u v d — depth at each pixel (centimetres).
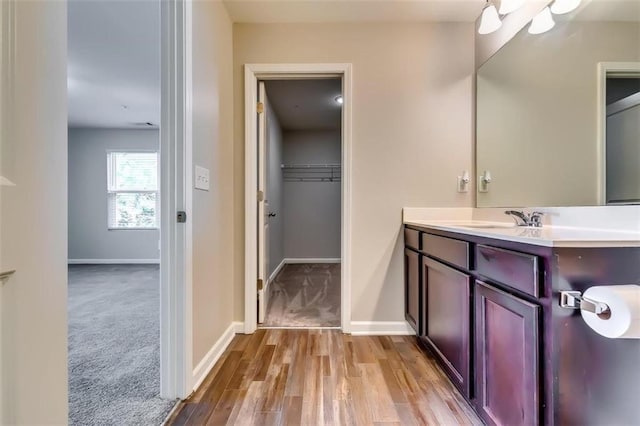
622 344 84
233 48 216
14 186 50
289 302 288
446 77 216
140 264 516
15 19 50
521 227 153
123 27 233
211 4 175
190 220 145
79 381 154
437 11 203
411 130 217
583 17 134
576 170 136
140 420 126
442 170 217
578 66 135
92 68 301
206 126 168
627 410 84
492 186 196
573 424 83
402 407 135
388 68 216
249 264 218
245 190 218
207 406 135
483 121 207
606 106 123
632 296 73
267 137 313
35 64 54
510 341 99
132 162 530
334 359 179
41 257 55
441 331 155
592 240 83
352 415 130
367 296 218
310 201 509
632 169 112
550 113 151
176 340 140
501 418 104
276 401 139
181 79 140
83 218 525
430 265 170
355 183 217
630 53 114
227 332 201
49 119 57
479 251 120
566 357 83
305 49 216
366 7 198
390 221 218
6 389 49
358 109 217
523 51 170
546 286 84
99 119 471
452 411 132
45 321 56
